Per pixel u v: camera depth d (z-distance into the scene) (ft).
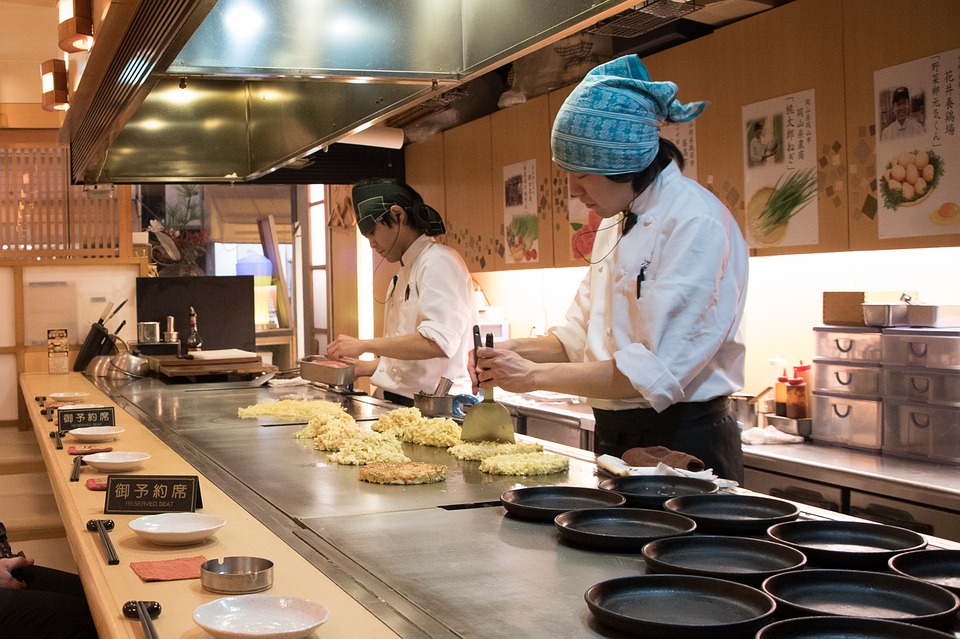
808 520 4.27
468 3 7.45
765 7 10.33
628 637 3.13
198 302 17.02
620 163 6.54
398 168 18.37
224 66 7.11
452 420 7.80
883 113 8.98
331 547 4.39
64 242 16.61
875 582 3.46
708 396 6.75
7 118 17.79
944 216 8.44
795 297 11.60
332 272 23.09
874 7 9.02
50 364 15.38
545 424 13.03
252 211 24.27
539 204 14.19
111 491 5.21
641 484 5.43
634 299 6.91
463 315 11.37
